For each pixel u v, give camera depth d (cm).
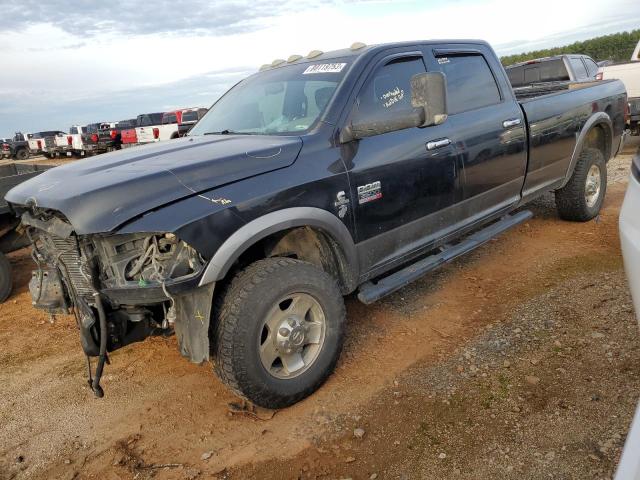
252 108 397
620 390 283
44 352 415
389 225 359
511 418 275
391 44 385
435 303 425
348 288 343
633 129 1108
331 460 261
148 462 275
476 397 296
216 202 271
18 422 322
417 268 387
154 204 257
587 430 258
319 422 291
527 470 239
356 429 280
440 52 417
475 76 446
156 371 367
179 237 256
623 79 1141
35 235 341
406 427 279
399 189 360
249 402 308
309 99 358
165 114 2416
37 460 286
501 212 470
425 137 380
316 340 311
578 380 298
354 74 353
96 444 294
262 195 286
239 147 312
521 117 467
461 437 266
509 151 454
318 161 316
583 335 345
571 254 497
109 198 254
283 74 408
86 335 281
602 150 616
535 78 1225
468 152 412
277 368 301
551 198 699
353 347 367
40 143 2870
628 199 174
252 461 267
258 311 278
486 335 363
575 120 535
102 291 268
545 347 337
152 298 263
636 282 156
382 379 325
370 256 353
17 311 508
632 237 162
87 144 2522
